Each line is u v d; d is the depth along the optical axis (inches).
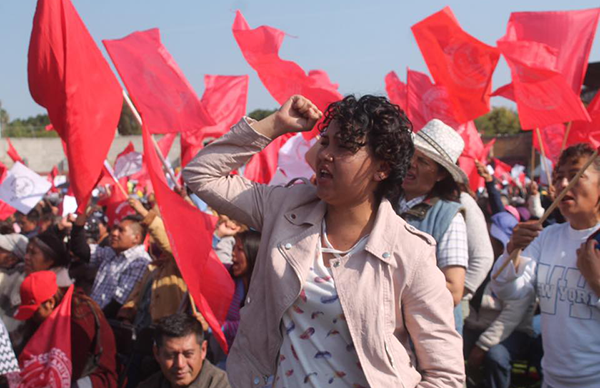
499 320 168.9
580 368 119.1
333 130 75.7
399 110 76.7
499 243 195.9
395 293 74.6
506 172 559.5
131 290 220.5
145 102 138.8
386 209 76.8
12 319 184.1
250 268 174.4
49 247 179.2
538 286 129.1
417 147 128.9
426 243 75.8
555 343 123.6
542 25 187.2
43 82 121.7
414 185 131.3
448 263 123.2
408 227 77.1
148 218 190.2
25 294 152.9
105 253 248.2
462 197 141.2
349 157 74.7
